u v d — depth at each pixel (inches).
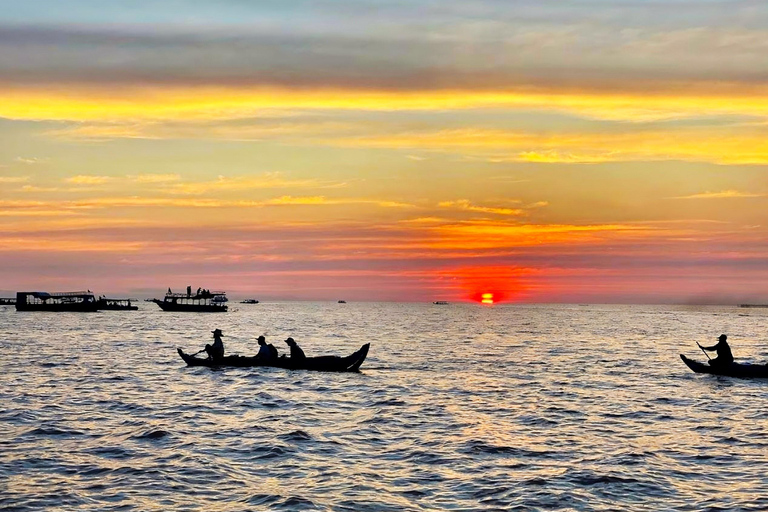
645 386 1628.9
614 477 850.1
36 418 1182.9
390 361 2224.4
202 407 1301.7
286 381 1669.5
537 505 756.0
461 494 792.9
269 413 1245.1
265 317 6978.4
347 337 3575.3
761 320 6865.2
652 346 2994.6
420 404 1349.7
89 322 5078.7
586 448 997.2
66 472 866.8
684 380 1744.6
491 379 1749.5
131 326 4515.3
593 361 2261.3
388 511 740.0
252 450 971.9
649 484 825.5
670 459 936.3
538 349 2797.7
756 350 2817.4
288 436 1051.3
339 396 1444.4
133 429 1099.9
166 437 1045.2
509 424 1162.6
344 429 1114.1
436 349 2775.6
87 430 1092.5
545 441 1038.4
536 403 1374.3
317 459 932.0
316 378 1729.8
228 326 4736.7
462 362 2204.7
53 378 1710.1
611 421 1195.3
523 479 845.2
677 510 739.4
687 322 6230.3
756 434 1091.9
